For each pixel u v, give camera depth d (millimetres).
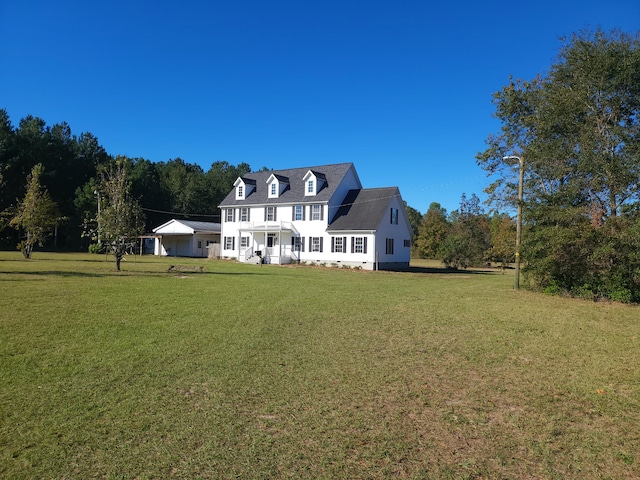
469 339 8727
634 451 4168
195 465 3811
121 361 6793
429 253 62469
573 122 20312
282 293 15609
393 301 14172
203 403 5207
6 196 53156
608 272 16266
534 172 22500
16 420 4629
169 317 10367
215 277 21625
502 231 48688
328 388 5789
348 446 4203
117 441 4219
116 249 24062
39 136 61500
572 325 10578
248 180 42625
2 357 6793
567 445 4285
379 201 35781
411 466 3865
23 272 20672
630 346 8367
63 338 8047
